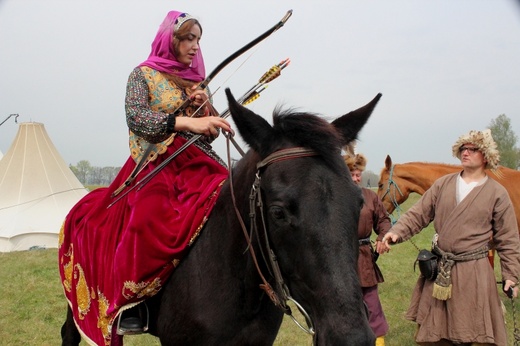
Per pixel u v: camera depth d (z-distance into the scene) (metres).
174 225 2.84
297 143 2.30
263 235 2.36
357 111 2.58
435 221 4.33
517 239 4.10
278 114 2.46
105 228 3.16
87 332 3.25
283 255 2.22
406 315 4.45
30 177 12.69
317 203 2.10
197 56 3.27
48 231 12.27
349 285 2.01
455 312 4.05
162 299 2.93
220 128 2.75
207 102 3.20
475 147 4.16
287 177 2.20
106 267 3.01
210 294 2.71
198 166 3.10
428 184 8.66
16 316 7.14
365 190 5.21
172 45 3.13
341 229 2.07
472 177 4.23
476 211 4.07
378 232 5.19
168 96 3.06
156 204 2.84
